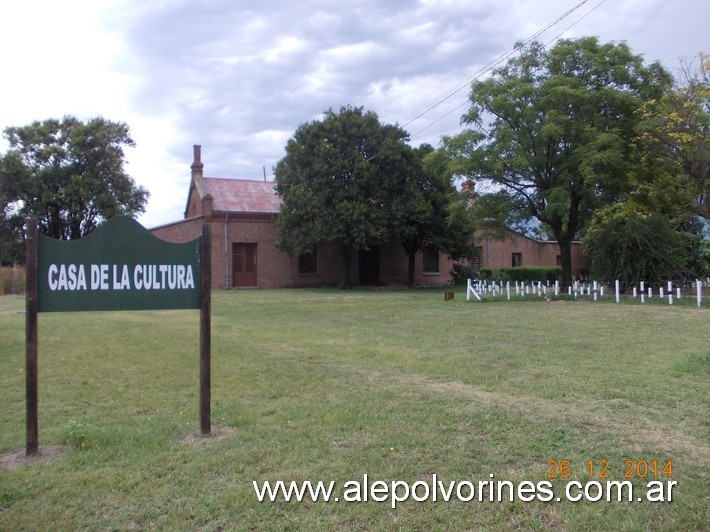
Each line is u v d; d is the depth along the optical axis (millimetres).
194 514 3738
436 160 24016
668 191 19844
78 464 4578
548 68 22719
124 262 5059
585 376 7551
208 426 5336
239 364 8867
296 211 31656
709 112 14875
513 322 14383
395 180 32625
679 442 4988
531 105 22016
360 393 6875
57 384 7559
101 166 38594
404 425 5523
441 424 5555
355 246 32156
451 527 3590
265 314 17891
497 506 3854
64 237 38812
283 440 5129
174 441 5137
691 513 3734
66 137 37938
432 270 41906
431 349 10102
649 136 16234
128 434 5273
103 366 8836
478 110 22984
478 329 12984
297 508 3830
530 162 21891
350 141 31891
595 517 3699
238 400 6590
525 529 3572
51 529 3551
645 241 22062
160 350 10414
